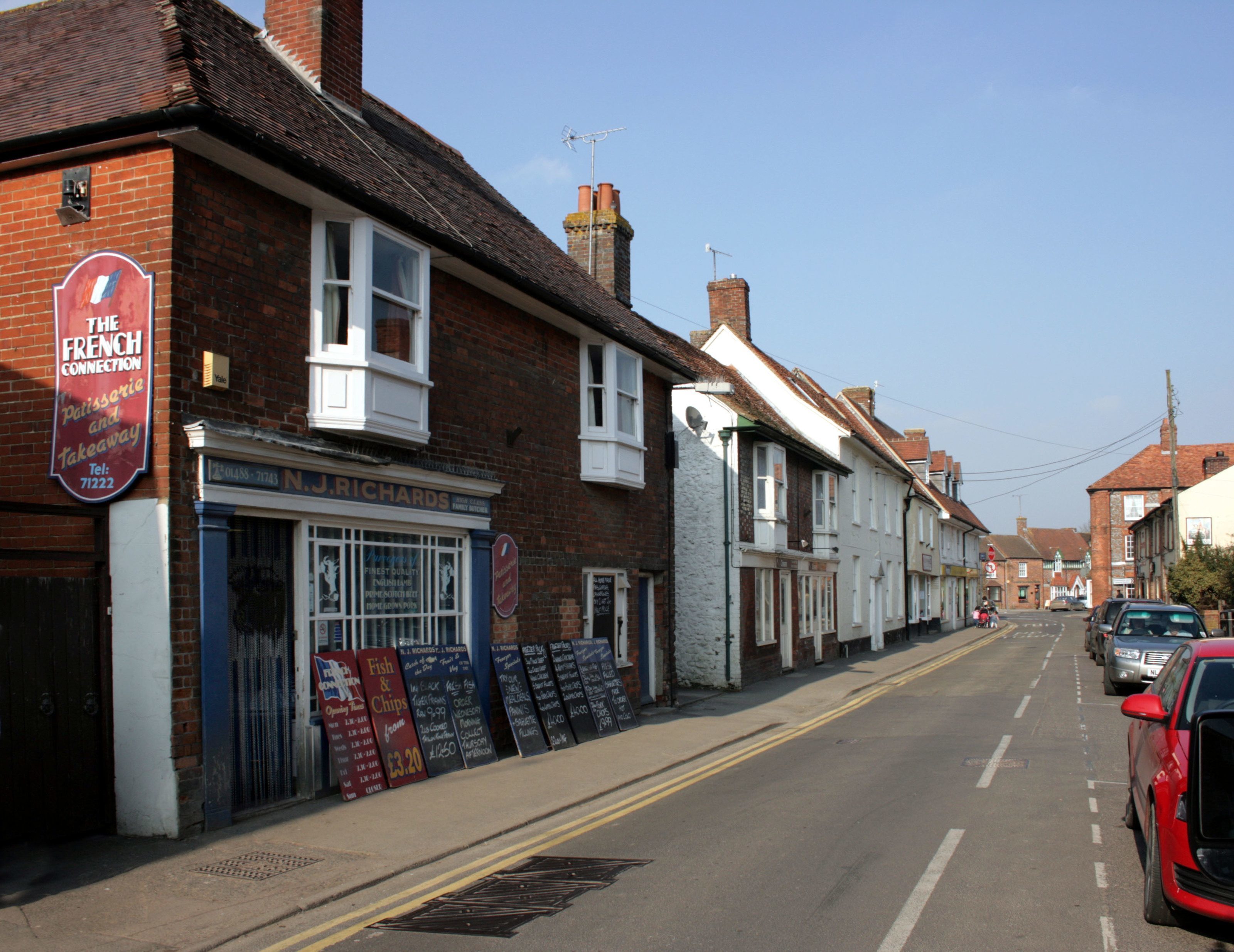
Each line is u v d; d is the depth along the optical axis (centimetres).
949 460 5700
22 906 593
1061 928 549
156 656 736
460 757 1059
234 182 825
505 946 531
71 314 781
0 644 689
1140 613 1909
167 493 741
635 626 1577
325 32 1148
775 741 1321
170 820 730
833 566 2845
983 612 5506
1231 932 543
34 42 1012
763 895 614
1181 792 532
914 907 587
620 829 814
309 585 896
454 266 1095
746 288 2931
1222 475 4288
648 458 1644
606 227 1927
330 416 897
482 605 1152
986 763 1086
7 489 789
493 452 1195
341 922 580
